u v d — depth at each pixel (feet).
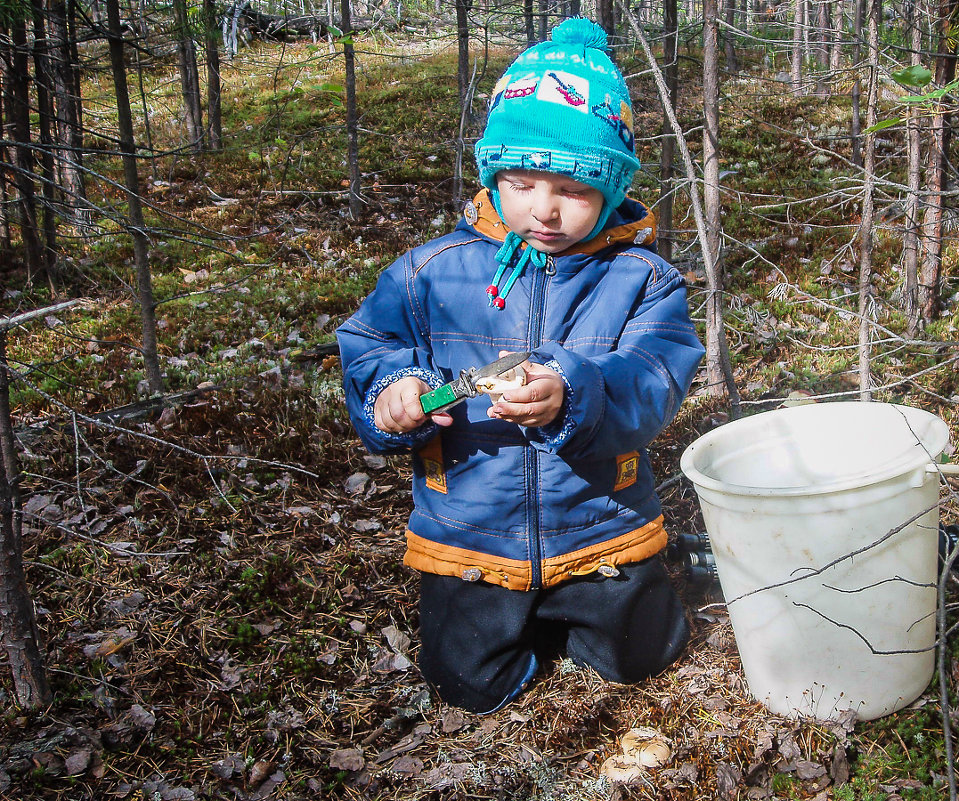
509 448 7.81
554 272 7.88
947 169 19.30
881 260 22.63
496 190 7.80
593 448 7.32
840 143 35.17
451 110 46.37
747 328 19.25
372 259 27.12
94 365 18.24
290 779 7.70
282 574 10.78
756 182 31.40
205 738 8.23
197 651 9.48
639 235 8.13
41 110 17.88
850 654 7.54
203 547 11.43
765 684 7.98
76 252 26.45
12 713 8.21
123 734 8.14
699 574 9.95
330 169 36.86
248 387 16.60
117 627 9.86
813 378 16.25
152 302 15.67
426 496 8.29
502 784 7.45
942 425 7.77
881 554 7.21
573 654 8.81
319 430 14.69
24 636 8.14
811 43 14.78
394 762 7.84
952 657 8.34
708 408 14.74
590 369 7.10
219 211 31.55
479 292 8.00
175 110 47.85
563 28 7.57
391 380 7.72
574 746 7.91
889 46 12.28
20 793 7.46
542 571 7.96
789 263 23.38
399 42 67.72
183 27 15.51
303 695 8.82
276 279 24.68
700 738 7.73
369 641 9.67
